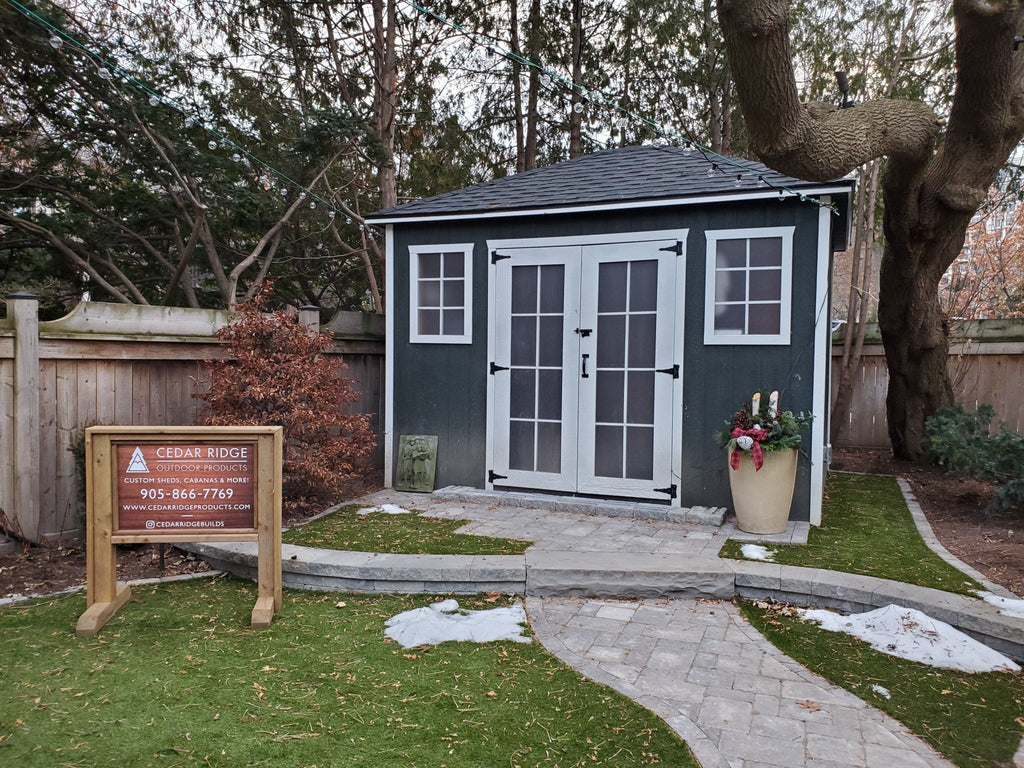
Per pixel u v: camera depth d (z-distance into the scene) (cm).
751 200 530
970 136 604
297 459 553
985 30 475
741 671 313
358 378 754
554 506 583
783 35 333
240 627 360
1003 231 1161
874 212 1021
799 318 524
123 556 486
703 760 238
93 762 231
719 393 551
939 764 240
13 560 460
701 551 454
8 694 281
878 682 302
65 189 934
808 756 244
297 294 1313
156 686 290
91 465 368
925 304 730
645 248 570
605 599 406
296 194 1087
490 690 290
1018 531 512
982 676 307
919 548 465
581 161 750
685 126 1306
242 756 237
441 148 1220
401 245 670
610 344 588
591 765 234
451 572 412
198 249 1076
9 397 459
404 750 242
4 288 1012
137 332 532
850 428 930
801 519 537
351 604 397
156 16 909
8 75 789
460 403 650
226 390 525
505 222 627
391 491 664
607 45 1238
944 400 787
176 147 897
